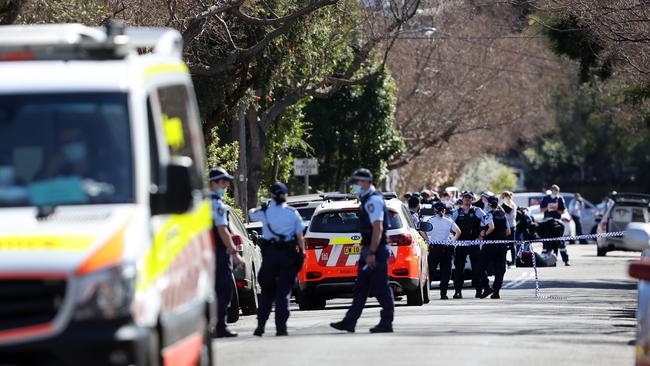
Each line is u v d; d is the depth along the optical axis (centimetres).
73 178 3347
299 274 8250
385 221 5834
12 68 3516
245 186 12681
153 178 3528
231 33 11025
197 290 3881
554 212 14112
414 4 14862
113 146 3384
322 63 13100
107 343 3044
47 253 3073
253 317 7894
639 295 3562
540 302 8731
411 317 7100
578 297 9325
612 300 8912
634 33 10219
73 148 3384
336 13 12900
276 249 5859
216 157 12031
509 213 11150
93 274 3064
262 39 10462
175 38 4062
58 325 3038
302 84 13325
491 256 9406
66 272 3050
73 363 3031
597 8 10106
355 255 8138
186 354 3678
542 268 13625
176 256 3575
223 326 5953
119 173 3359
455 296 9556
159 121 3616
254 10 11088
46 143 3394
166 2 8825
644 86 13025
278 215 5856
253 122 13675
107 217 3228
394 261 8125
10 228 3167
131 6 8869
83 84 3453
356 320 5900
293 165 17275
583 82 14788
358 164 19162
